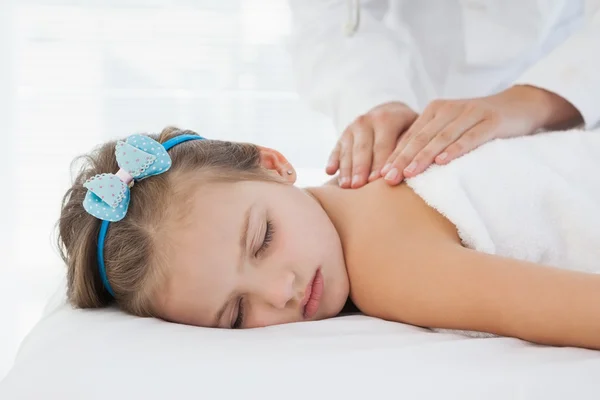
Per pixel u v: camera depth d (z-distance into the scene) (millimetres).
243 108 2279
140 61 2268
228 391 735
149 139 1115
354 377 733
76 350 825
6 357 2236
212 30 2262
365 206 1128
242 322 1033
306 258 1046
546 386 706
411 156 1147
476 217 1048
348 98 1561
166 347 816
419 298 968
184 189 1062
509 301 883
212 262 1009
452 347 796
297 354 785
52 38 2258
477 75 1681
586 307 836
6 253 2264
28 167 2279
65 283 1244
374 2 1744
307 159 2295
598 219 1089
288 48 1992
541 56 1648
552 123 1342
